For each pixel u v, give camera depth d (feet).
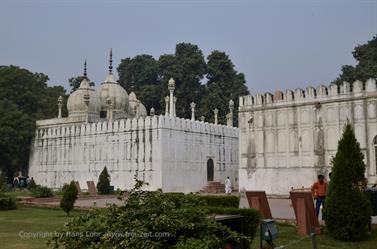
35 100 172.86
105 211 22.88
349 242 37.32
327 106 93.35
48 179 140.15
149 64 236.63
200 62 218.59
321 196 46.88
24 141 146.82
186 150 118.52
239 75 222.69
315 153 93.50
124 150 119.75
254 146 102.12
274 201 84.48
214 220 22.21
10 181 165.37
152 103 224.12
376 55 167.84
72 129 134.72
